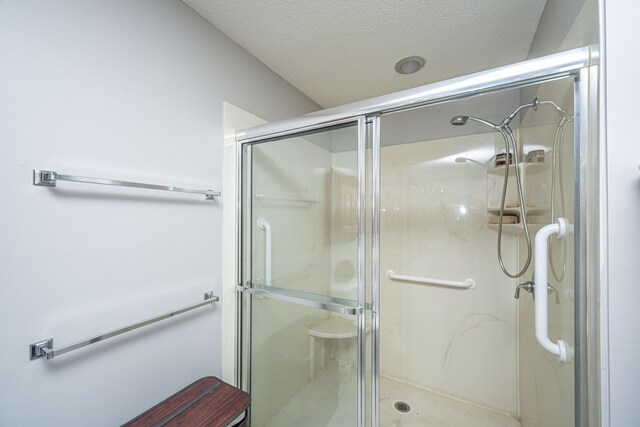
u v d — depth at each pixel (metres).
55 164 0.67
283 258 1.19
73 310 0.70
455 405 1.57
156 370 0.90
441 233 1.67
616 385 0.55
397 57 1.33
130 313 0.83
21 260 0.62
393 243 1.81
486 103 1.55
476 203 1.57
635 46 0.53
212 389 0.94
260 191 1.23
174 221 0.96
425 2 0.98
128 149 0.83
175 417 0.80
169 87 0.95
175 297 0.96
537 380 1.10
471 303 1.59
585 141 0.62
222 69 1.16
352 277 1.01
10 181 0.60
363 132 0.96
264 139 1.18
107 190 0.77
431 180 1.69
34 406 0.64
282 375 1.20
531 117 1.15
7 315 0.60
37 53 0.64
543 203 0.98
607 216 0.55
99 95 0.76
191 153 1.02
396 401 1.61
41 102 0.65
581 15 0.66
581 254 0.64
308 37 1.19
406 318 1.77
